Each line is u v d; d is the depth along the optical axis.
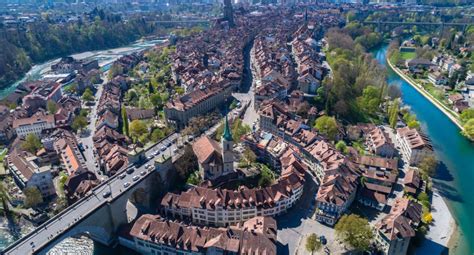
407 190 197.38
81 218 153.62
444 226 180.38
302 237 169.00
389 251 153.75
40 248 136.75
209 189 182.88
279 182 186.88
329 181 186.12
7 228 185.62
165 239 156.50
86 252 169.25
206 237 155.12
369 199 190.12
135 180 184.62
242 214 178.00
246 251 146.75
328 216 175.38
